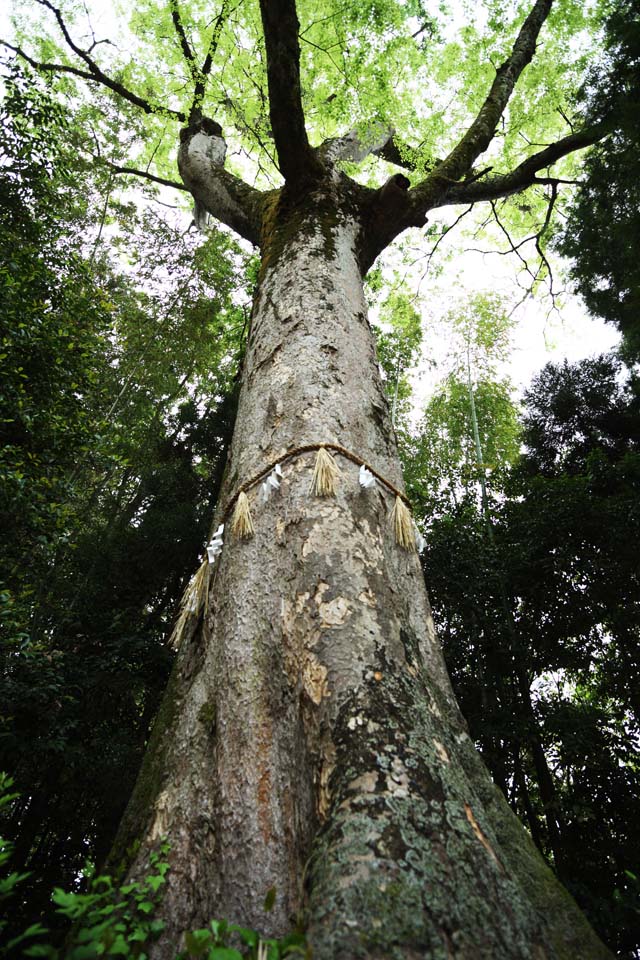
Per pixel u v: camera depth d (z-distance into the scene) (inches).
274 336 117.8
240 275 397.7
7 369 159.0
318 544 76.3
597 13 278.7
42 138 197.0
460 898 42.1
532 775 231.0
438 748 56.7
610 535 227.6
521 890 47.5
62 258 206.2
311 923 40.2
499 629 229.6
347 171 266.5
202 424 315.3
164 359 372.5
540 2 274.5
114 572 256.1
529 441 356.8
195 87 285.7
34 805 202.8
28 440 171.3
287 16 130.8
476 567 239.9
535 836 201.8
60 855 207.8
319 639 66.1
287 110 145.7
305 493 83.9
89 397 204.7
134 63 315.9
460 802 51.8
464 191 242.1
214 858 57.0
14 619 160.1
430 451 412.2
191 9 288.7
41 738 190.7
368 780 50.4
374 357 121.4
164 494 293.4
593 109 222.1
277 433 95.8
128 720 238.4
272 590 75.7
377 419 104.8
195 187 228.7
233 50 285.9
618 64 204.8
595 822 185.3
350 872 42.5
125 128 358.0
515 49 259.4
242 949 48.6
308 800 55.4
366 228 164.1
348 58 252.2
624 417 332.2
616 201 225.8
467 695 228.1
